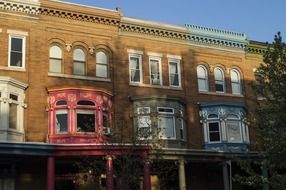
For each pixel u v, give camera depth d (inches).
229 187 1304.1
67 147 1002.7
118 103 1248.2
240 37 1483.8
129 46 1314.0
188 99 1355.8
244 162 815.7
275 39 827.4
